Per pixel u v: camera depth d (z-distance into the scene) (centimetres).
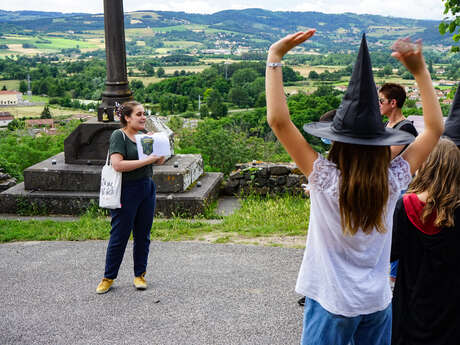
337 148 175
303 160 175
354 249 177
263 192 866
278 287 399
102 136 816
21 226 648
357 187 167
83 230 611
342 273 177
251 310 357
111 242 388
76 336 325
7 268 465
